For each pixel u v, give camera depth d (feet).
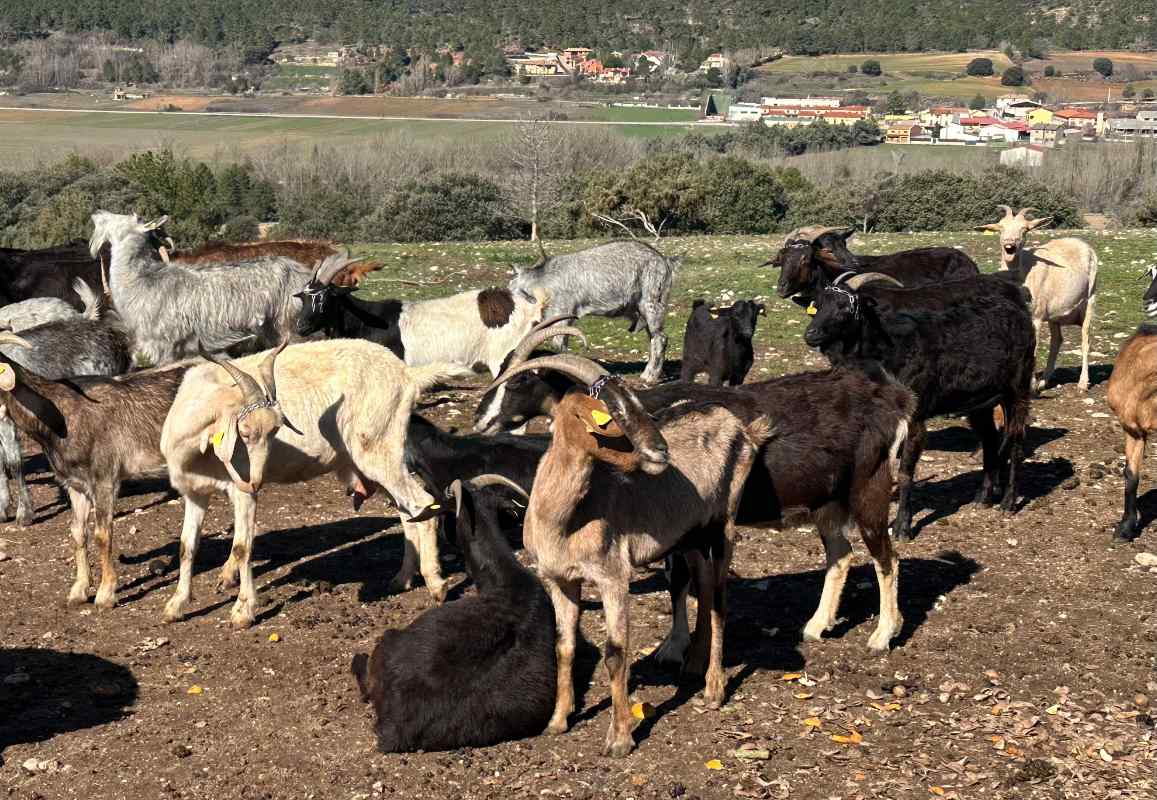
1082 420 45.01
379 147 287.69
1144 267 77.51
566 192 204.44
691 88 654.12
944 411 33.91
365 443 29.43
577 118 485.15
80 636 27.96
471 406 48.62
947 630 27.58
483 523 23.70
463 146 288.71
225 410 27.35
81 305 52.75
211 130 443.73
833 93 611.06
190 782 21.77
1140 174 233.14
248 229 196.03
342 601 29.91
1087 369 50.26
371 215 205.57
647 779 21.62
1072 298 47.98
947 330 33.55
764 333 61.62
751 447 24.31
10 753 22.74
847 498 25.80
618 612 22.26
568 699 23.29
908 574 30.83
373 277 83.61
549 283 51.60
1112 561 31.35
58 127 463.01
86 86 655.35
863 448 25.50
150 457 30.22
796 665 26.02
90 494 29.68
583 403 20.75
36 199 198.18
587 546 21.95
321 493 38.60
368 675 22.89
